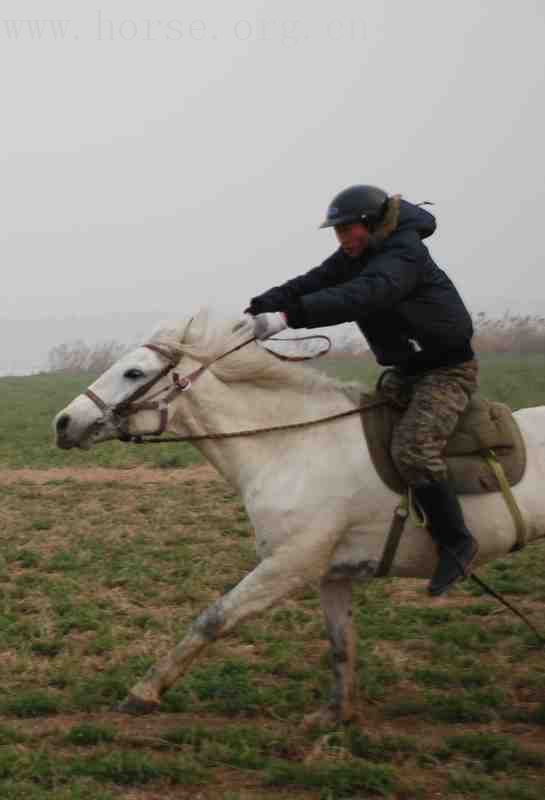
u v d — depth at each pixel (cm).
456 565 509
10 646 662
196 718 548
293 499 512
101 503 1094
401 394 529
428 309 509
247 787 464
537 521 533
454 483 516
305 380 537
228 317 534
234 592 512
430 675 599
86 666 630
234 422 526
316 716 537
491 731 530
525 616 716
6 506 1087
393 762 488
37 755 484
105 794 443
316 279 549
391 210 514
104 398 520
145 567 839
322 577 534
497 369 2380
